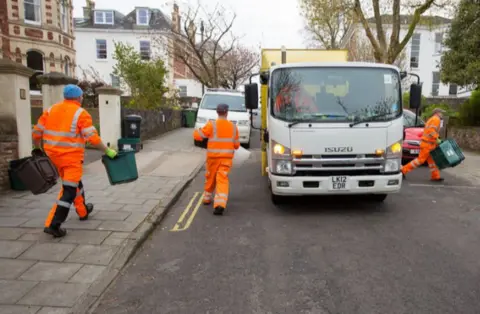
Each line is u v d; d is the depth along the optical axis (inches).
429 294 152.5
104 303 146.4
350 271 173.8
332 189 241.3
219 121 263.3
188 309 142.6
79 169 202.7
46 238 199.0
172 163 437.1
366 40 1179.3
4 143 286.7
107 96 488.4
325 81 250.5
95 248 189.3
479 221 248.2
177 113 866.8
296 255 192.1
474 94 702.5
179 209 273.1
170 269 176.6
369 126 239.9
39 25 909.2
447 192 328.2
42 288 151.6
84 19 1596.9
